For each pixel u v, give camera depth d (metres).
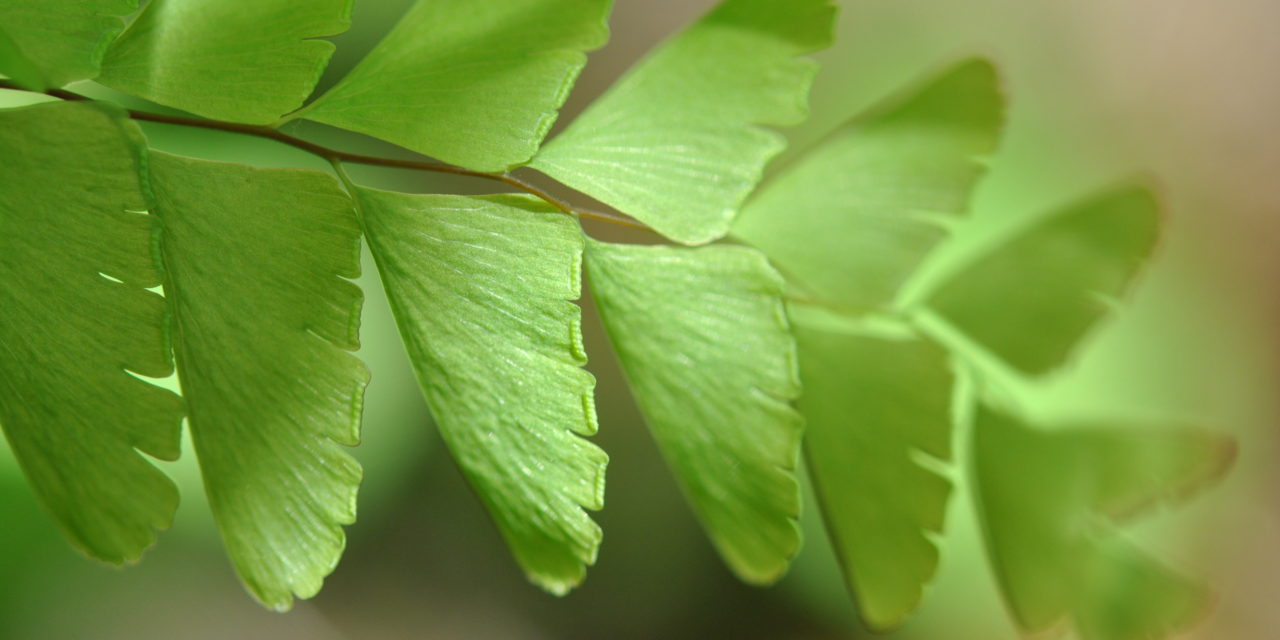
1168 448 0.16
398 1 0.21
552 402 0.15
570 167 0.15
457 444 0.15
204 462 0.15
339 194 0.15
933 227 0.16
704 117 0.15
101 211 0.15
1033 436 0.17
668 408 0.15
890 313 0.16
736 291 0.15
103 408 0.15
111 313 0.15
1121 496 0.17
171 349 0.15
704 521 0.15
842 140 0.16
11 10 0.14
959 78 0.16
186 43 0.15
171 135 0.19
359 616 0.22
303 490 0.15
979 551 0.19
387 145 0.20
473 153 0.15
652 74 0.16
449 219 0.15
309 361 0.15
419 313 0.15
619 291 0.15
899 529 0.16
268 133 0.15
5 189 0.15
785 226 0.16
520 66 0.15
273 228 0.15
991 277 0.17
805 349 0.16
